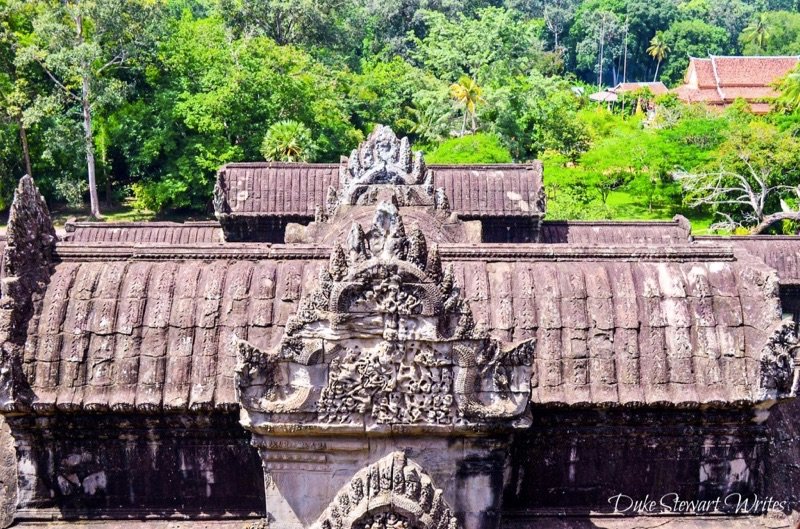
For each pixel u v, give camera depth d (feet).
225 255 44.55
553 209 175.52
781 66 326.44
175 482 42.22
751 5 523.70
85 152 193.06
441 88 241.96
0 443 43.65
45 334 41.42
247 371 36.73
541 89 235.20
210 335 41.86
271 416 37.27
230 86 194.08
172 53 206.18
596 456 42.47
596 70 429.38
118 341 41.60
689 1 533.14
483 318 42.63
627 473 42.65
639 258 44.55
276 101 204.03
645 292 42.86
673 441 42.19
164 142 195.42
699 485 42.68
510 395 37.37
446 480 38.50
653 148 204.13
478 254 45.03
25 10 196.65
